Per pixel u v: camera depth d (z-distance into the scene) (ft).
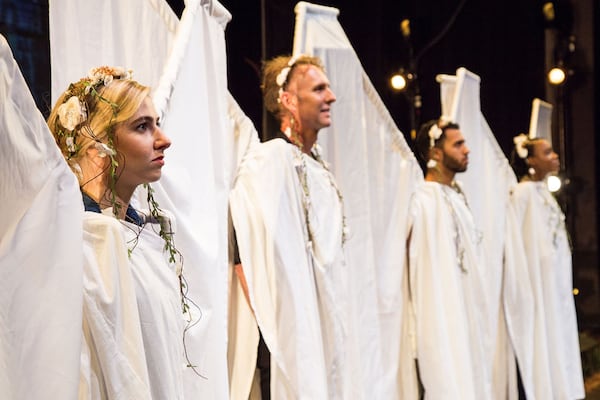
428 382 12.59
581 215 25.90
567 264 16.67
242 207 9.48
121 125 5.92
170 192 7.48
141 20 8.02
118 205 5.93
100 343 5.25
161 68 8.21
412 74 21.68
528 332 15.21
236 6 17.51
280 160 9.73
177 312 6.07
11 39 9.18
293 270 9.50
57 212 4.99
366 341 11.41
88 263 5.28
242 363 9.51
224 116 8.54
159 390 5.70
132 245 5.78
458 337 12.82
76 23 7.47
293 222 9.70
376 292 11.91
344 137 11.60
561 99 25.58
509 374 15.08
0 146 4.74
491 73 25.11
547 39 25.41
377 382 11.52
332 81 11.50
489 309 14.07
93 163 5.90
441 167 13.93
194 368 7.48
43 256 4.90
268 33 16.37
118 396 5.29
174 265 6.49
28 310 4.83
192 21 7.99
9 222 4.87
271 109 10.56
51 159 4.98
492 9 24.97
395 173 12.70
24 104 4.81
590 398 17.89
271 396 9.37
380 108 12.44
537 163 17.10
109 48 7.72
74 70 7.44
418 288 12.84
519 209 15.80
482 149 15.34
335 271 10.20
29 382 4.80
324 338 10.05
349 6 21.68
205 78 8.21
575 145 25.95
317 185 10.19
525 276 15.40
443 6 23.82
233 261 9.56
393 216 12.63
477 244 14.24
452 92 14.66
